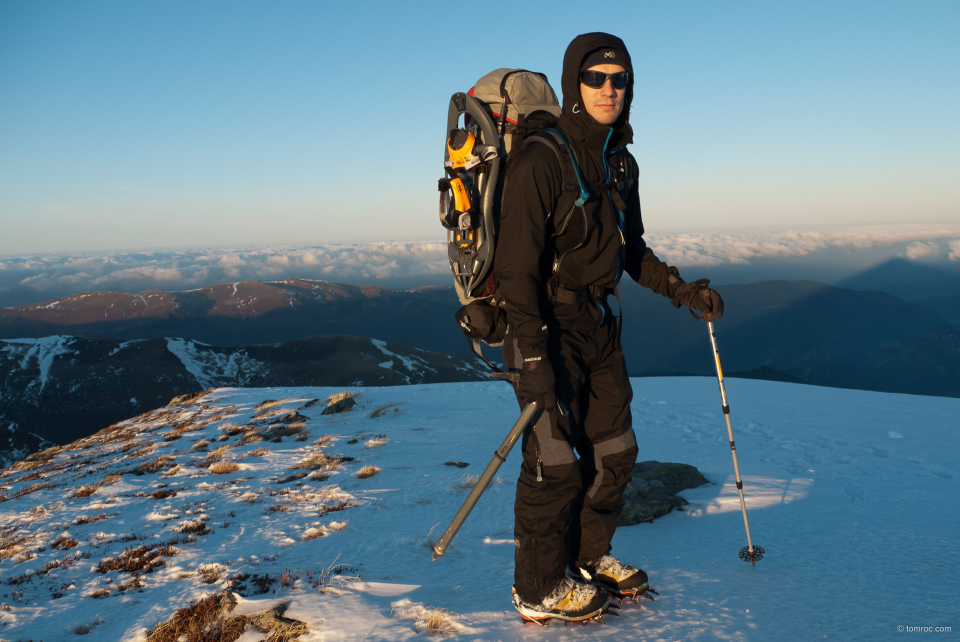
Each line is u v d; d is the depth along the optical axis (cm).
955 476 725
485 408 2027
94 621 420
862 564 324
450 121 226
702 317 251
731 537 430
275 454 1435
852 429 1152
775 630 223
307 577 418
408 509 718
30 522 995
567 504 217
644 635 218
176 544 672
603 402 229
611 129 208
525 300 197
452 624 253
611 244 213
